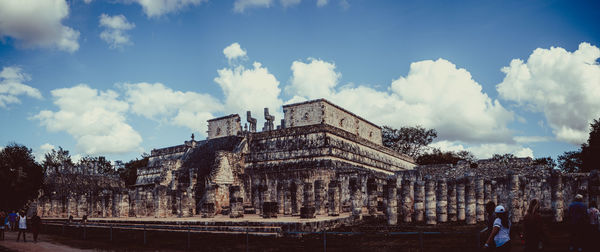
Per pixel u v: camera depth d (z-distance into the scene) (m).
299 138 52.78
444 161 81.12
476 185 29.38
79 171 72.88
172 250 22.42
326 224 26.16
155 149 73.38
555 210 25.00
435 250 17.56
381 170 60.47
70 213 50.09
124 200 45.16
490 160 50.56
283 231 23.41
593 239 13.96
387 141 87.44
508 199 26.84
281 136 54.34
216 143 58.84
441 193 29.27
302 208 29.55
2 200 51.69
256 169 52.69
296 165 50.00
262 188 39.53
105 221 36.50
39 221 27.91
